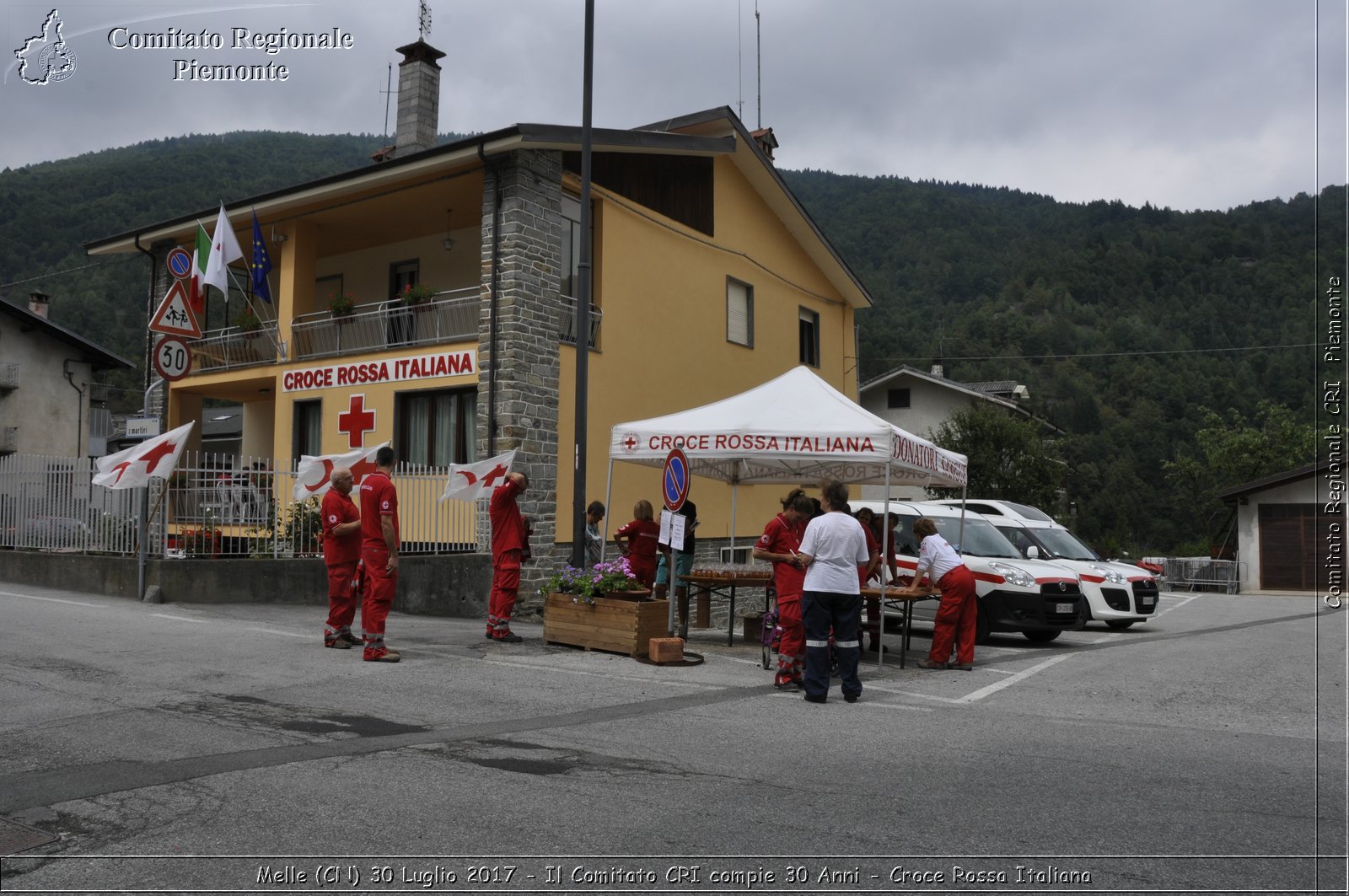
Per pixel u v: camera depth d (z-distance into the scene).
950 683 9.83
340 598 10.11
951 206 108.69
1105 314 79.50
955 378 69.69
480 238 19.38
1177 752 6.73
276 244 20.22
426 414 17.05
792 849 4.52
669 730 6.98
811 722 7.49
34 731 6.39
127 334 55.75
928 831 4.82
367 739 6.39
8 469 16.14
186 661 9.05
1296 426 43.53
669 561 12.98
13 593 14.00
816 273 25.48
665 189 19.72
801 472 14.66
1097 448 63.69
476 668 9.45
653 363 18.98
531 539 15.77
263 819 4.78
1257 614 20.98
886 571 11.39
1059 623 13.79
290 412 18.41
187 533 13.95
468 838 4.58
